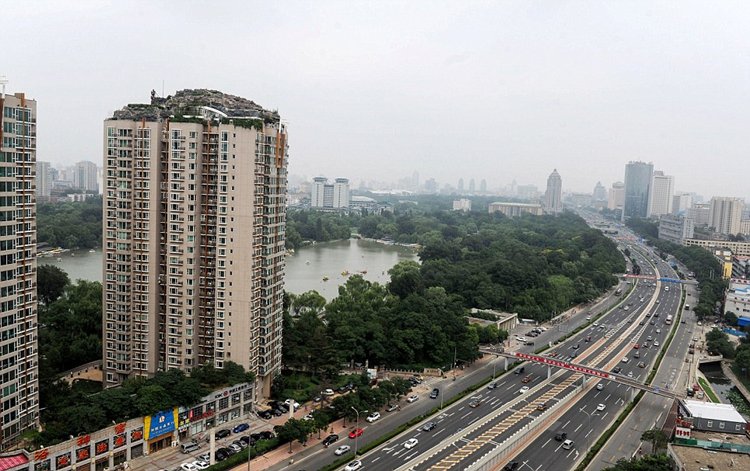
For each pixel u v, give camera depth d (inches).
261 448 7180.1
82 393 7253.9
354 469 6756.9
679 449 6914.4
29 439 6304.1
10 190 6166.3
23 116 6363.2
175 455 7037.4
